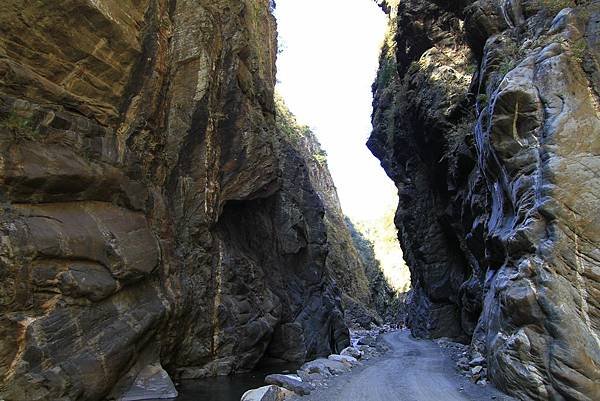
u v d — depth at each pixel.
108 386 9.80
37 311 8.68
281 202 23.53
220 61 17.38
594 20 12.56
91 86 11.50
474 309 22.86
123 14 12.02
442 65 27.95
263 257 21.06
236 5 18.77
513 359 10.59
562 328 9.73
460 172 23.03
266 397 10.43
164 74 14.41
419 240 33.09
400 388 12.88
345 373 15.90
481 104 16.84
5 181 8.73
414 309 37.25
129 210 12.15
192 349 14.47
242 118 18.25
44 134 9.89
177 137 15.03
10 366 7.96
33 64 10.17
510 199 12.97
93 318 9.74
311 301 24.17
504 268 12.34
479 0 18.53
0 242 8.17
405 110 32.50
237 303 16.83
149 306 11.63
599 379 9.09
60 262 9.28
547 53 12.52
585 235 10.30
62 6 10.29
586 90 11.66
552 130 11.50
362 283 71.44
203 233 15.74
